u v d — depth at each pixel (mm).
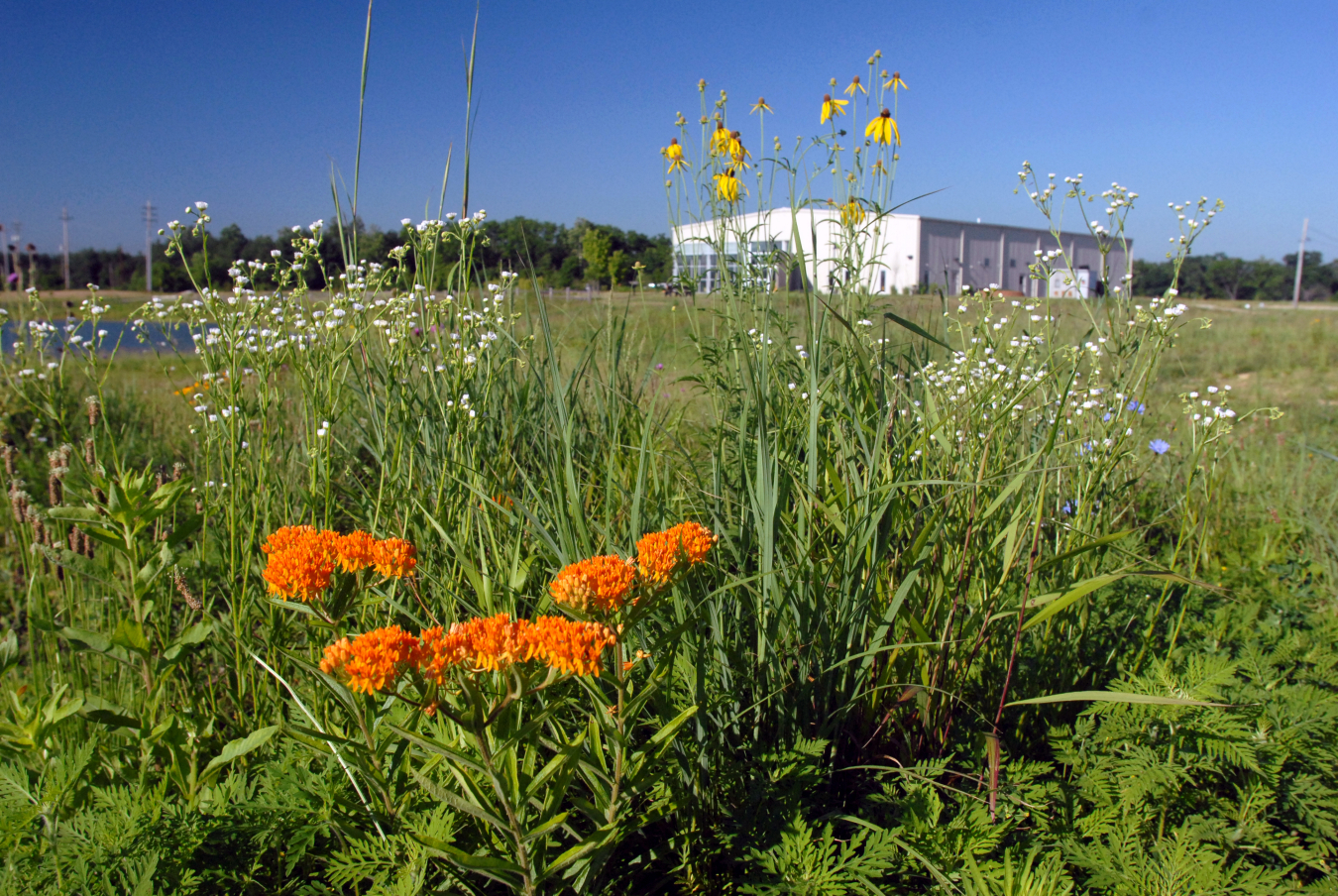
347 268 2500
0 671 1735
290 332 2330
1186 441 4062
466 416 2443
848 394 2324
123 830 1543
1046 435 2656
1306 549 3717
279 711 1925
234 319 2186
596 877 1598
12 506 2471
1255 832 1836
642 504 2311
